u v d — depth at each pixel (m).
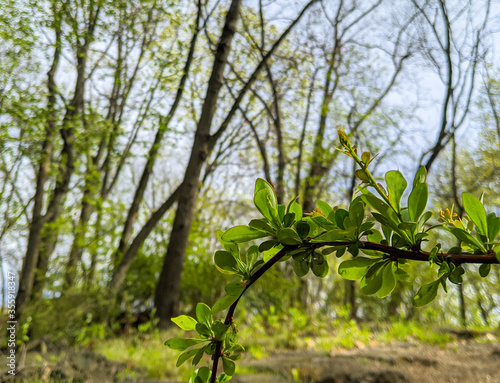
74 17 9.41
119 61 10.72
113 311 8.20
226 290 0.60
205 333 0.63
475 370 4.85
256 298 9.95
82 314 7.32
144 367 5.08
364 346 6.85
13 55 8.72
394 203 0.62
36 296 6.93
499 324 9.41
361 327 9.03
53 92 8.75
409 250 0.64
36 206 7.24
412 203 0.61
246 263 0.62
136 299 10.30
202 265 10.30
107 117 11.32
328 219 0.68
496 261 0.60
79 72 9.46
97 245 9.15
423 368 5.07
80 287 8.03
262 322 9.20
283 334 7.30
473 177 15.65
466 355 5.70
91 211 10.98
